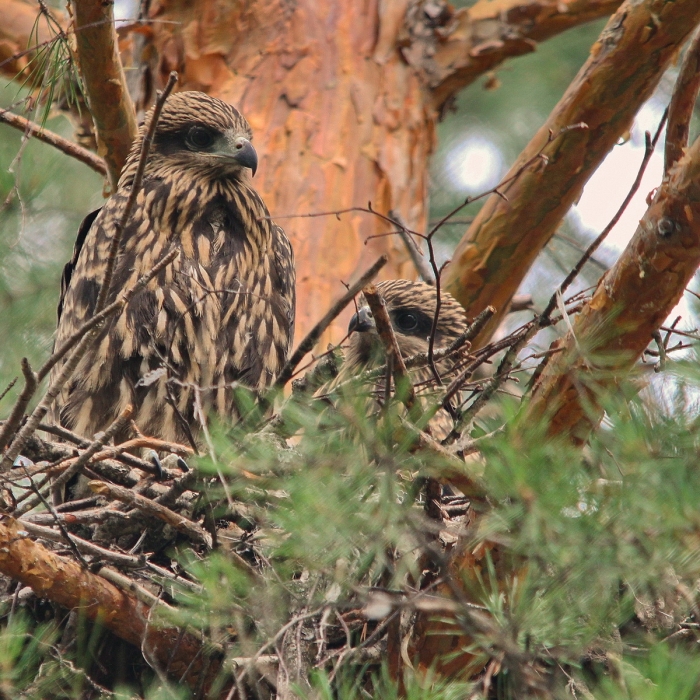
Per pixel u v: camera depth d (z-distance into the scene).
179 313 9.72
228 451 6.06
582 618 5.68
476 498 6.09
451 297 11.50
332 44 12.65
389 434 5.69
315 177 12.03
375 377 6.61
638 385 5.41
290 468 5.88
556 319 7.08
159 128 10.74
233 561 6.83
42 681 7.41
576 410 6.47
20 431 6.82
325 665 7.07
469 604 6.22
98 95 9.95
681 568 5.20
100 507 7.98
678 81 6.67
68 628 8.03
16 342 12.34
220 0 12.68
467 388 7.56
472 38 13.01
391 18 12.96
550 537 5.27
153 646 7.55
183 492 7.45
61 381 6.71
